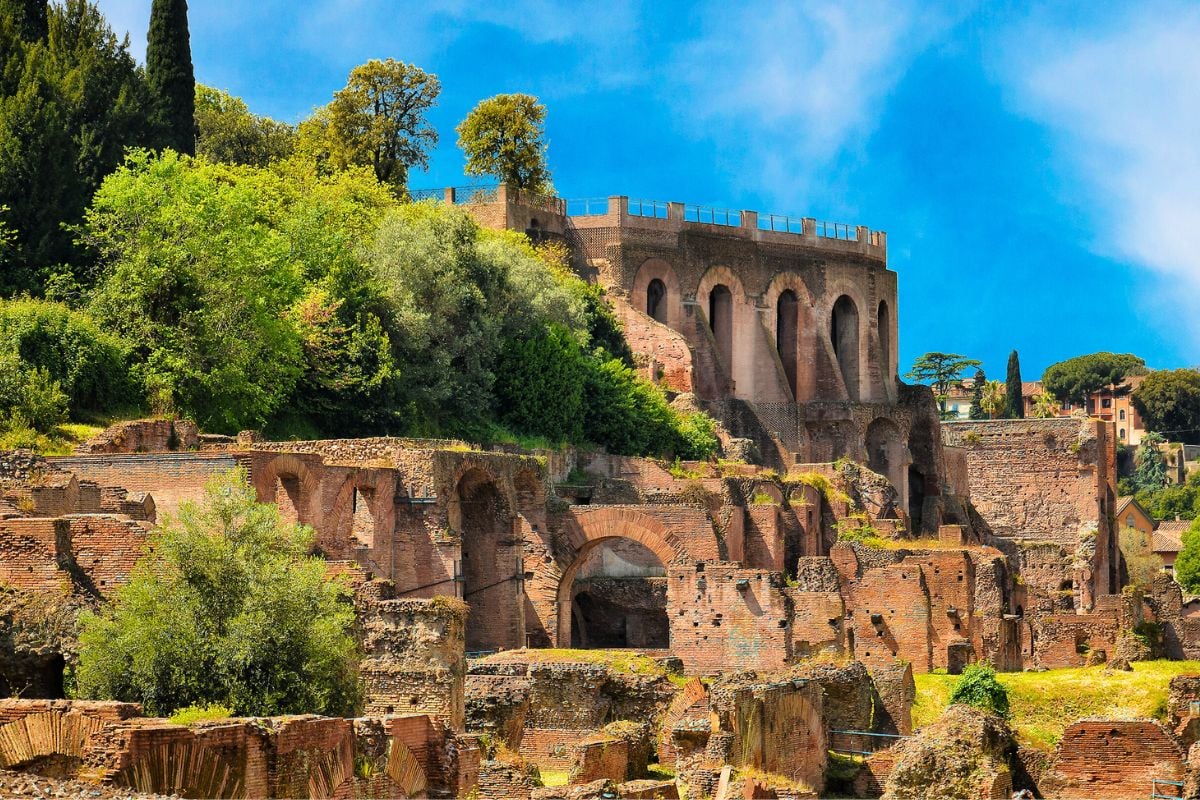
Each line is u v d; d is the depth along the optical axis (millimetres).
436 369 111188
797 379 170000
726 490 112938
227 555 53281
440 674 58469
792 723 62406
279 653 51969
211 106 162125
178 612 51750
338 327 104188
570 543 95062
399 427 104312
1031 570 151875
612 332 144500
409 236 116438
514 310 121750
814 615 90500
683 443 132250
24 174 98938
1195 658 106625
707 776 54344
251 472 72000
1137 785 52688
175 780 39375
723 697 58094
